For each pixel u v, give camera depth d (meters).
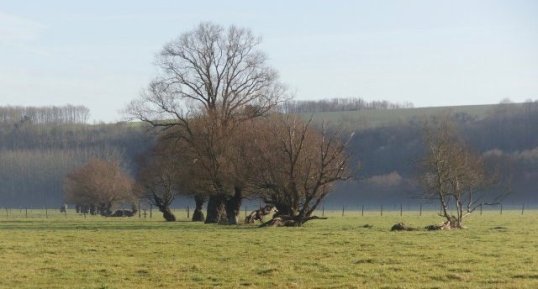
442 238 41.12
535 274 25.30
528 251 33.22
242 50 73.00
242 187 64.81
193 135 69.25
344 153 77.38
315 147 60.81
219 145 66.88
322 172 57.62
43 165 196.88
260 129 64.75
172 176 83.50
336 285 23.42
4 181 196.00
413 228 50.94
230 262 29.81
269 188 61.53
